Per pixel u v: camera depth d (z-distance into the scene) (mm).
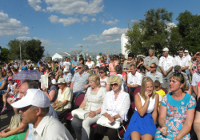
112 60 8789
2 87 5992
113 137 3062
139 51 40469
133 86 5398
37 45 67250
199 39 37781
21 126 2709
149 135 2594
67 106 4086
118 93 3426
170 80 2668
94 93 3768
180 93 2629
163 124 2652
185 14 41312
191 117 2502
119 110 3254
